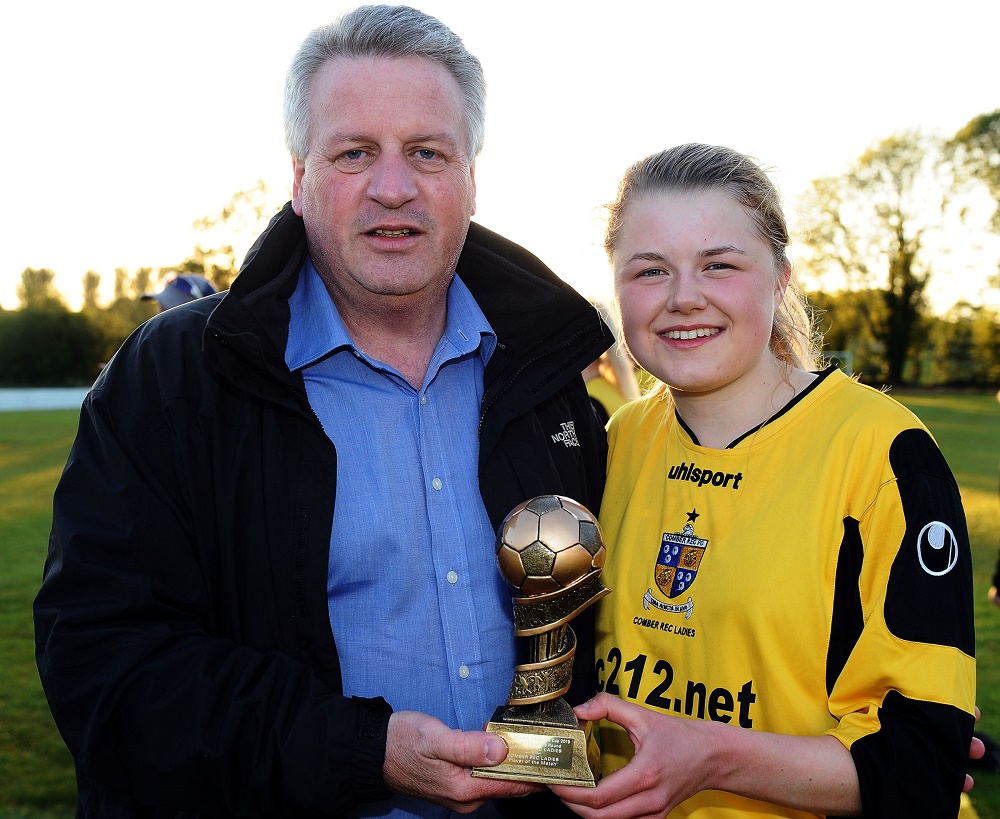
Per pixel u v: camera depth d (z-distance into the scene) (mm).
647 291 1556
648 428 1812
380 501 1651
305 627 1525
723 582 1483
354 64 1581
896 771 1295
